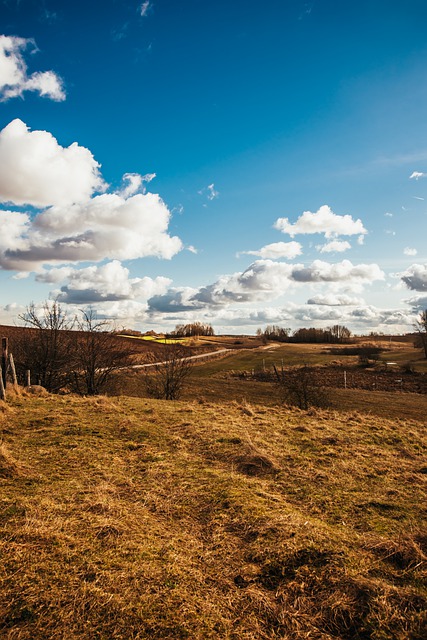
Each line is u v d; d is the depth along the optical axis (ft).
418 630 9.97
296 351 274.77
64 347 74.23
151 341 267.39
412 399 90.74
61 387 78.54
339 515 16.94
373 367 171.22
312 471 22.68
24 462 21.06
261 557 13.01
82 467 21.16
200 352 247.70
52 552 12.20
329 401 82.69
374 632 9.93
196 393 102.37
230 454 24.70
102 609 9.93
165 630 9.43
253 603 10.87
